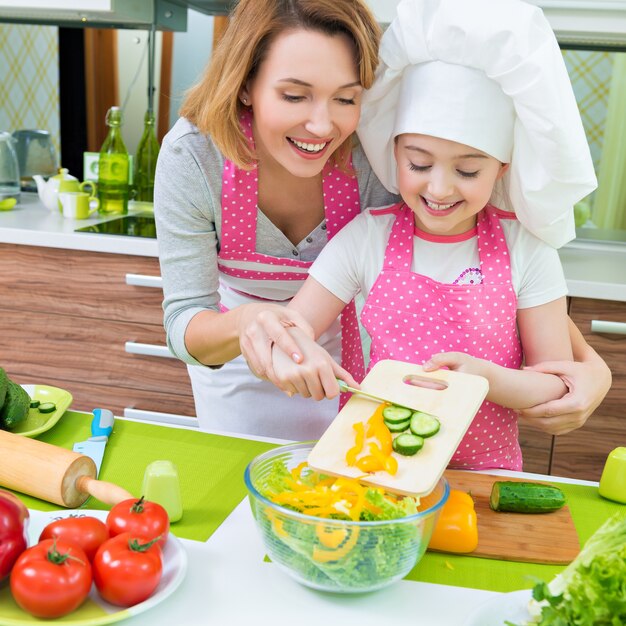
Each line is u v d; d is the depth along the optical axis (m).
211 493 1.08
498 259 1.26
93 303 2.36
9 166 2.73
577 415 1.17
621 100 2.50
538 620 0.77
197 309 1.29
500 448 1.30
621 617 0.69
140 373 2.38
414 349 1.26
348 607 0.85
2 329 2.45
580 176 1.13
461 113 1.11
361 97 1.19
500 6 1.07
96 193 2.73
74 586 0.77
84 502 1.05
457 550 0.95
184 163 1.30
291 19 1.08
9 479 1.05
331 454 0.92
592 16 2.06
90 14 2.51
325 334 1.54
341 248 1.31
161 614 0.82
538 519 1.04
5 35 2.86
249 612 0.83
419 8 1.10
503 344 1.27
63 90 2.86
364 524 0.80
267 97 1.11
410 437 0.92
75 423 1.30
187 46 2.72
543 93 1.06
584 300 2.07
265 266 1.42
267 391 1.55
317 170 1.18
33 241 2.32
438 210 1.18
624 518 0.77
